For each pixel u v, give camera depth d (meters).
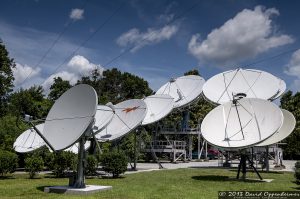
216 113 27.12
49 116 21.27
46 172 33.97
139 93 99.12
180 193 19.12
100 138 33.16
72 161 29.38
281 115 23.83
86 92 20.19
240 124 25.78
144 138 56.56
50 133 20.59
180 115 70.12
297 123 72.81
